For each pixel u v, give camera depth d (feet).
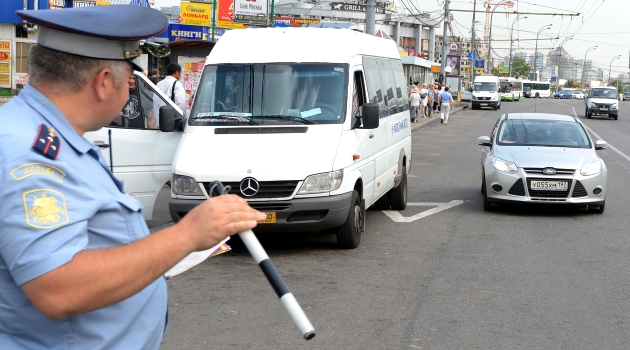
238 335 17.65
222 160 25.27
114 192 6.53
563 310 20.11
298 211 24.84
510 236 30.55
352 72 28.76
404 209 37.63
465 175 52.65
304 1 245.24
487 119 135.33
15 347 6.17
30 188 5.70
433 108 148.36
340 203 25.40
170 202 25.39
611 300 21.21
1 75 90.68
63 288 5.65
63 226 5.74
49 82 6.31
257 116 27.50
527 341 17.46
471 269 24.64
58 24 6.06
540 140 38.52
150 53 77.41
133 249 5.95
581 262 26.02
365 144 28.66
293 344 17.03
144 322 6.81
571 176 35.06
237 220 6.17
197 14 101.35
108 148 26.66
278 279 6.17
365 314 19.43
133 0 84.69
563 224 33.58
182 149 26.18
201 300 20.66
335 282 22.68
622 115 171.83
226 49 29.66
